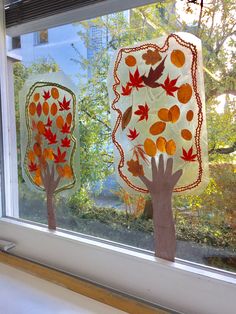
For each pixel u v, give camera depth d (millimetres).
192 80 601
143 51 654
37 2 840
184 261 630
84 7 754
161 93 636
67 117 804
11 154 941
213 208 597
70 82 791
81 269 751
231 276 568
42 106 851
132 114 679
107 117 729
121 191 717
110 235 744
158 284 632
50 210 851
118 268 688
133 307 636
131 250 691
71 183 808
